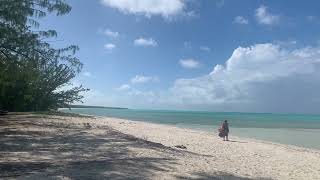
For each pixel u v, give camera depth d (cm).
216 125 6694
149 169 1520
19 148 1873
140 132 3597
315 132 5512
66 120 4150
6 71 2498
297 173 1833
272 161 2220
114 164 1568
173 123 7312
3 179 1237
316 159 2469
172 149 2184
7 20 2247
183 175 1462
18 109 5366
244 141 3516
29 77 2602
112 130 3122
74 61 2728
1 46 2292
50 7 2411
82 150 1889
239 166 1855
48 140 2217
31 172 1348
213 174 1540
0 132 2538
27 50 2373
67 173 1363
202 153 2255
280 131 5666
